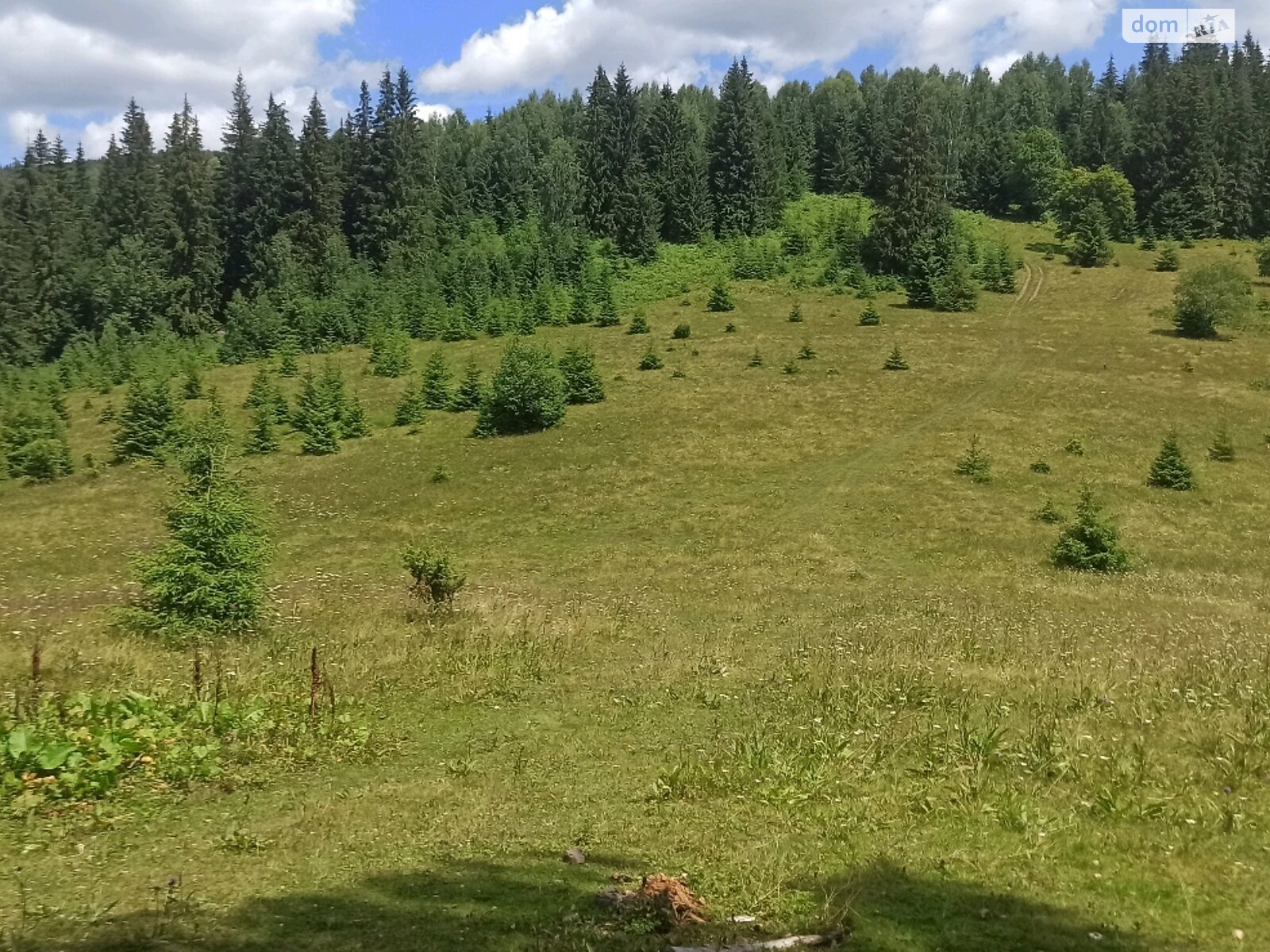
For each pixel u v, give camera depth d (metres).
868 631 18.94
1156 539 35.69
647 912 5.94
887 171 114.44
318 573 31.58
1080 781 8.52
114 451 53.91
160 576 18.69
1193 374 61.75
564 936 5.64
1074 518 37.59
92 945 5.64
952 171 131.38
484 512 40.59
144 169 107.06
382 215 100.94
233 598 18.86
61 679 13.66
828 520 37.50
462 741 11.16
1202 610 23.59
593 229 110.56
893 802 8.25
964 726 10.05
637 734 11.31
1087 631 18.83
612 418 54.69
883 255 98.81
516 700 13.16
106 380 74.69
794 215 118.19
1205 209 112.75
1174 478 42.00
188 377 67.81
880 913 5.93
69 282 91.94
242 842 7.60
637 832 7.74
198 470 20.42
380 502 42.66
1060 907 6.03
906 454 46.91
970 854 6.93
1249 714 10.17
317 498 43.59
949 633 17.64
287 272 91.12
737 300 89.44
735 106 113.25
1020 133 135.00
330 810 8.52
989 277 91.75
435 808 8.56
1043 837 7.20
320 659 15.69
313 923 5.96
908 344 70.81
